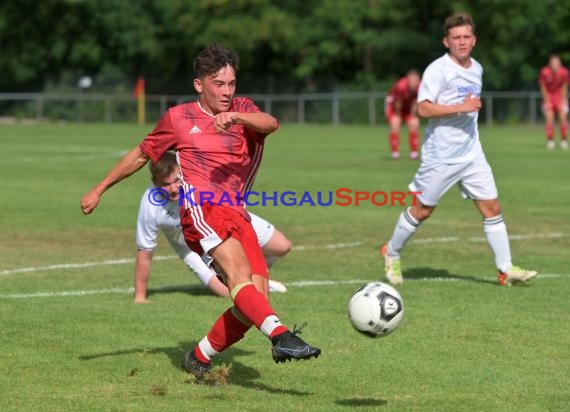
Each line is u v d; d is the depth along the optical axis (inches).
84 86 6870.1
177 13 6786.4
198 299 1097.4
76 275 1247.5
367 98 6230.3
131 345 892.0
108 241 1525.6
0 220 1745.8
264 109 6565.0
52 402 721.0
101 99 6702.8
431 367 819.4
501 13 6215.6
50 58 7126.0
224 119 714.2
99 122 6673.2
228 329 762.8
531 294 1111.0
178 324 974.4
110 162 3021.7
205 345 773.3
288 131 5216.5
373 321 712.4
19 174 2620.6
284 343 677.9
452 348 879.7
